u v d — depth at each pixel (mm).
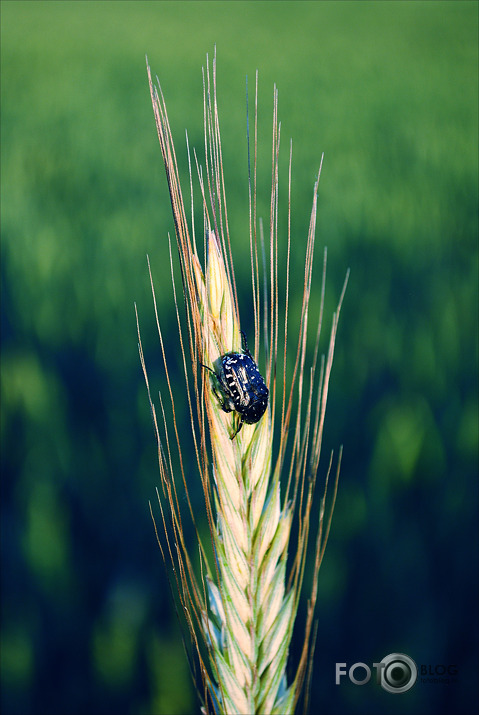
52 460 405
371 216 793
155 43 2514
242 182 938
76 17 3346
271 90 1689
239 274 614
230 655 243
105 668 307
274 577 243
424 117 1381
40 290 612
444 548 340
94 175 1034
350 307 555
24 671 307
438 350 496
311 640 314
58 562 333
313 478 244
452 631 314
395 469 378
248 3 4039
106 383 480
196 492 382
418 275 632
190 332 240
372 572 329
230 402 239
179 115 1370
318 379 458
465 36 2533
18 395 455
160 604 323
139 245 702
